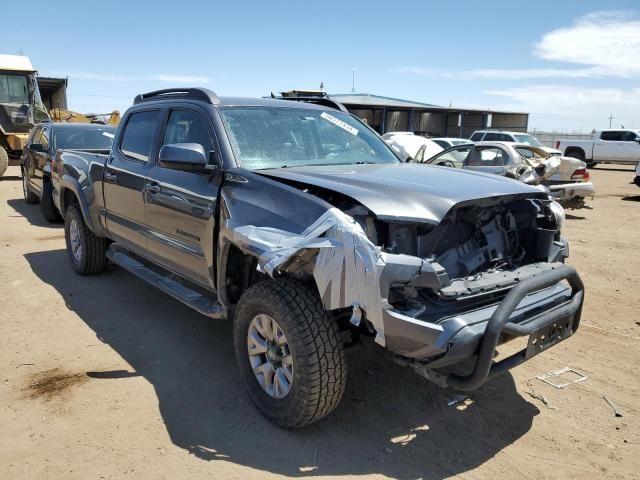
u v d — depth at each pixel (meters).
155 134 4.70
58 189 6.62
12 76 17.58
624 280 6.48
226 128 3.95
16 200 12.61
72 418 3.39
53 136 9.73
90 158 5.97
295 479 2.86
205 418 3.41
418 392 3.76
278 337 3.21
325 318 3.01
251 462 2.99
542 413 3.52
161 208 4.33
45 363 4.14
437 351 2.71
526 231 3.67
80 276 6.34
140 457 3.02
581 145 28.34
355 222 2.86
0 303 5.45
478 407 3.58
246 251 3.22
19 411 3.46
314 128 4.42
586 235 9.53
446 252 3.16
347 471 2.92
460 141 20.73
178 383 3.84
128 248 5.21
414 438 3.23
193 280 4.17
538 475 2.91
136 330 4.78
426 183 3.35
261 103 4.39
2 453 3.04
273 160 3.94
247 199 3.43
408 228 3.00
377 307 2.68
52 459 2.99
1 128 17.12
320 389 3.01
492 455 3.08
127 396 3.66
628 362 4.25
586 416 3.48
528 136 23.62
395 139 15.69
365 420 3.41
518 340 4.63
